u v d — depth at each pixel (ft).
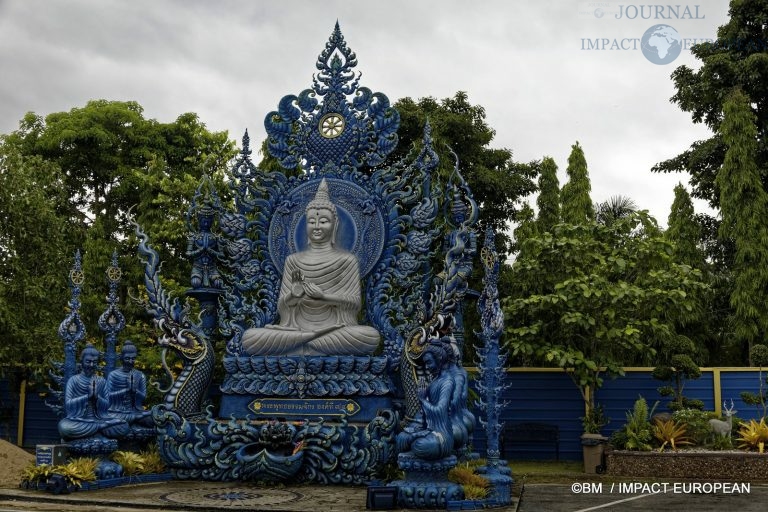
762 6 95.71
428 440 42.55
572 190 105.91
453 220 58.29
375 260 55.88
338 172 58.29
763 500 47.42
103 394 51.37
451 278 51.34
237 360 54.70
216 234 58.70
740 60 95.76
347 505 42.86
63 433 49.65
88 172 108.47
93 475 47.73
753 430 60.18
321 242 56.29
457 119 84.58
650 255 67.56
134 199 108.37
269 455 48.83
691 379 67.82
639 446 60.13
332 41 59.93
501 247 90.63
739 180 88.38
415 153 78.79
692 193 104.73
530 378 70.74
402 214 58.85
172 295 74.38
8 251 69.87
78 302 53.52
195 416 53.78
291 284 55.88
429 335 50.88
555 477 58.54
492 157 90.07
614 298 61.41
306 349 53.93
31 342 67.82
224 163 84.43
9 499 45.57
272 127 60.18
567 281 62.54
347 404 51.98
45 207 71.61
